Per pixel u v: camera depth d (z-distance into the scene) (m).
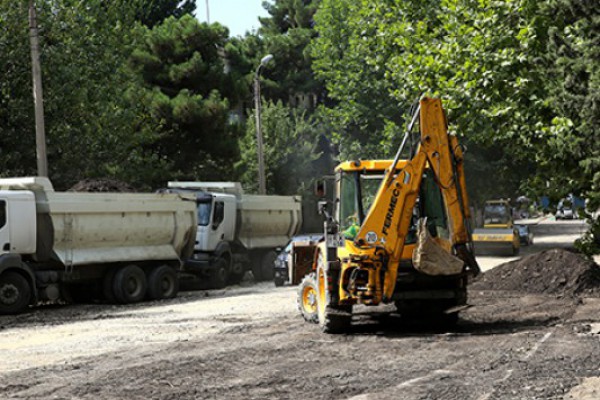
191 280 26.77
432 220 13.25
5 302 18.47
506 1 18.23
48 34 29.73
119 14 36.44
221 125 37.41
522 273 18.88
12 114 27.47
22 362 11.45
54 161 29.27
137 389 9.04
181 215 23.83
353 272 12.66
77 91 29.02
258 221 30.36
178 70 37.97
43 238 19.88
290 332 13.58
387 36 27.25
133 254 22.06
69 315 18.52
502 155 37.62
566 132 15.20
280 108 50.72
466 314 15.09
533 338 11.58
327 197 13.99
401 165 13.30
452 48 19.22
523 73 17.67
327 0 41.97
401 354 10.80
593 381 8.45
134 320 16.77
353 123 40.25
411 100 22.22
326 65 42.00
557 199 17.62
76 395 8.84
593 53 14.38
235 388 8.93
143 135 33.81
